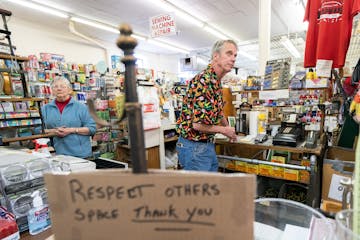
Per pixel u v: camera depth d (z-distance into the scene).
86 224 0.38
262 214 0.72
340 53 1.34
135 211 0.37
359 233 0.44
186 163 1.62
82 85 5.06
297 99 2.16
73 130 2.05
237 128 2.23
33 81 3.98
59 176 0.38
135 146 0.37
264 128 2.09
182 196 0.36
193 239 0.37
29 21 5.93
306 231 0.65
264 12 4.01
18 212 0.85
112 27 6.82
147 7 5.52
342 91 1.57
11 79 2.21
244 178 0.35
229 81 3.85
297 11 5.92
